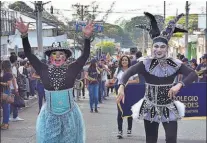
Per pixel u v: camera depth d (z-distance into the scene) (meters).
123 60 8.75
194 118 8.67
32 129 10.37
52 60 5.77
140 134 9.45
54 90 5.62
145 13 5.64
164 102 5.53
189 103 8.63
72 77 5.69
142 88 8.54
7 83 10.13
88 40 5.81
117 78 8.75
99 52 47.16
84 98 18.03
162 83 5.52
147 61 5.54
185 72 5.48
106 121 11.51
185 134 9.18
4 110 10.27
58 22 42.28
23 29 5.75
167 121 5.51
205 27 33.62
